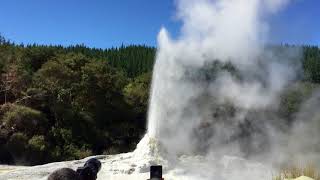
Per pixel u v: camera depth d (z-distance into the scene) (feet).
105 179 40.24
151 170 19.83
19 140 107.96
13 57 145.69
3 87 127.75
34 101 124.98
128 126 140.97
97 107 138.31
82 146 122.52
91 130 129.59
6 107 117.19
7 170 51.37
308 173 31.24
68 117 125.18
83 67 141.79
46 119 119.34
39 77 134.10
